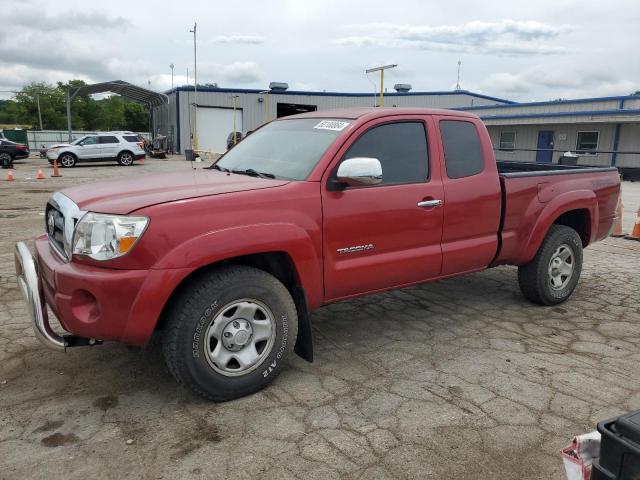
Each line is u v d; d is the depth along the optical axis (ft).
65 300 10.03
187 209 10.21
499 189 15.14
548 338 14.79
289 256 11.35
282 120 15.64
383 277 13.06
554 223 17.78
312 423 10.30
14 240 25.88
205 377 10.58
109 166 88.07
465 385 11.91
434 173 13.85
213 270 10.78
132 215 9.87
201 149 139.23
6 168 81.61
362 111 13.69
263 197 11.07
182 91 134.92
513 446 9.63
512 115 92.58
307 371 12.55
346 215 12.12
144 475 8.73
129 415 10.50
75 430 9.96
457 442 9.72
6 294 17.48
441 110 14.51
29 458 9.11
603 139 82.64
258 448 9.48
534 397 11.40
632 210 43.32
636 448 5.10
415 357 13.41
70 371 12.27
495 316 16.55
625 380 12.26
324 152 12.28
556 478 8.80
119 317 9.85
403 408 10.87
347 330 15.24
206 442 9.64
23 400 11.00
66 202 11.19
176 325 10.29
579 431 10.14
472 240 14.83
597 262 23.98
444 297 18.42
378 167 11.69
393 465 9.04
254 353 11.16
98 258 9.83
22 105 322.75
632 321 16.26
